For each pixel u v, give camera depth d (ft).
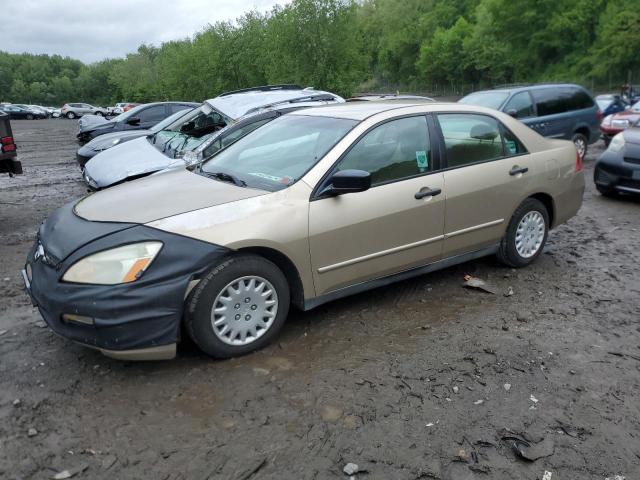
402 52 276.82
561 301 15.47
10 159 24.20
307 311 14.78
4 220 26.91
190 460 9.20
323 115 15.42
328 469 9.04
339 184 12.59
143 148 25.14
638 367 12.12
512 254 17.29
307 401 10.80
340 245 13.25
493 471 9.04
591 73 161.17
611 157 27.94
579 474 9.00
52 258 11.36
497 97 37.04
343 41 84.94
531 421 10.27
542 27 182.91
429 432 9.94
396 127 14.56
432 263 15.43
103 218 11.96
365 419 10.27
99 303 10.61
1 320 14.43
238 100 26.48
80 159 33.96
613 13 158.30
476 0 258.57
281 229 12.28
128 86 297.94
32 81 473.67
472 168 15.66
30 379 11.53
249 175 13.99
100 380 11.50
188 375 11.66
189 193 13.01
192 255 11.26
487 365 12.12
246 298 12.16
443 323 14.12
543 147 17.70
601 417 10.40
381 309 14.90
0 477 8.80
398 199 14.06
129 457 9.26
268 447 9.52
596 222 24.34
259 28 106.73
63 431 9.89
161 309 11.00
